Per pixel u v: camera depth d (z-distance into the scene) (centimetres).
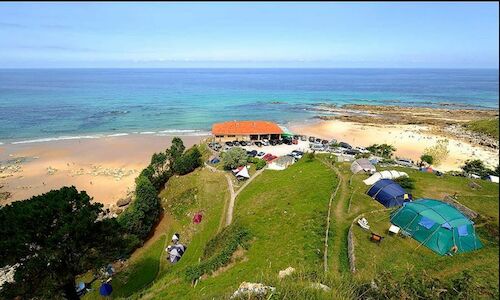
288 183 5034
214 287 2595
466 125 11844
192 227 4791
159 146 9506
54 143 9512
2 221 2227
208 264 3050
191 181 6059
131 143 9738
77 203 2595
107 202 5997
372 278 1577
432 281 1522
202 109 15525
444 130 11362
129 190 6469
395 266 2369
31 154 8488
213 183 5794
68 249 2428
